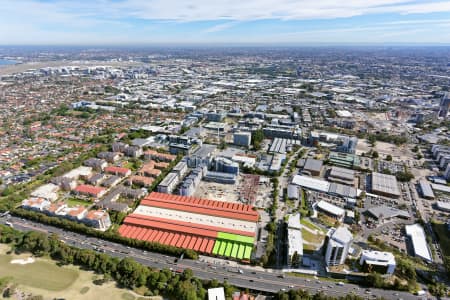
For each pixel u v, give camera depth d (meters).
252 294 150.50
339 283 156.75
